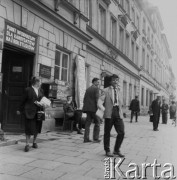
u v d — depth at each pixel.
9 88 8.72
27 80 8.66
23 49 8.16
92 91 7.54
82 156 5.46
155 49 29.91
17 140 6.86
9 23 7.45
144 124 16.69
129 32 24.30
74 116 9.63
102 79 16.39
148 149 6.86
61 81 10.53
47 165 4.51
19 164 4.46
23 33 8.14
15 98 8.59
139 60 28.77
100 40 16.19
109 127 5.59
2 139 6.42
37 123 6.12
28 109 5.77
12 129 8.46
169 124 18.84
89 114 7.50
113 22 19.72
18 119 8.52
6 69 8.77
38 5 8.59
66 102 10.00
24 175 3.77
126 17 22.38
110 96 5.60
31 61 8.82
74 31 11.48
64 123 9.95
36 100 5.89
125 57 22.19
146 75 31.88
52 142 7.19
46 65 9.45
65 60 11.41
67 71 11.53
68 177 3.79
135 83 27.19
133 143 8.01
